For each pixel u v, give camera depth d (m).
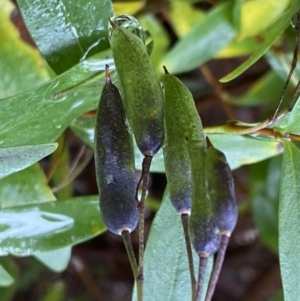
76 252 0.36
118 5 0.27
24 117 0.19
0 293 0.29
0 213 0.20
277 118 0.19
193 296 0.16
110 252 0.37
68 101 0.19
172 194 0.17
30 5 0.19
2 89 0.22
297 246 0.19
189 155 0.16
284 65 0.26
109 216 0.16
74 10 0.19
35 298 0.36
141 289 0.16
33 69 0.22
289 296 0.19
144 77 0.17
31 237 0.20
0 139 0.19
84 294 0.37
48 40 0.19
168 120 0.17
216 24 0.26
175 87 0.17
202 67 0.31
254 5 0.26
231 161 0.22
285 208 0.19
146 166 0.16
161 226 0.20
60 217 0.20
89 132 0.22
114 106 0.17
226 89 0.34
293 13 0.19
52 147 0.18
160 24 0.29
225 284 0.39
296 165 0.19
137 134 0.16
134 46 0.17
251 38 0.27
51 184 0.27
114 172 0.17
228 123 0.20
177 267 0.20
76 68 0.19
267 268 0.38
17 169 0.18
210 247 0.16
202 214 0.16
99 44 0.19
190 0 0.27
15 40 0.22
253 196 0.30
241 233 0.38
